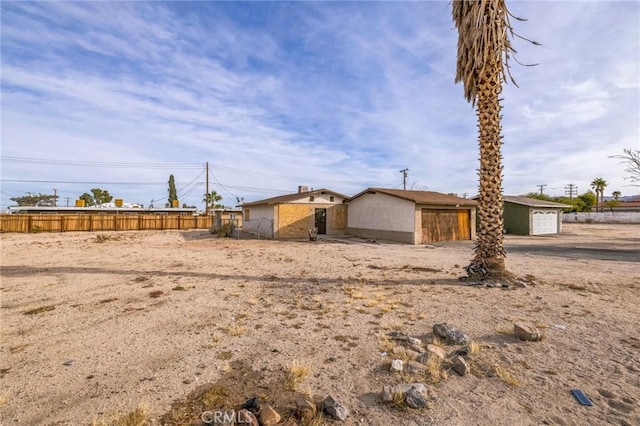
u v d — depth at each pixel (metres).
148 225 33.03
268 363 3.80
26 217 27.91
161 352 4.13
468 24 8.22
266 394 3.14
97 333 4.80
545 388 3.19
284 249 15.63
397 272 9.49
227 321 5.31
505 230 25.44
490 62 8.02
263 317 5.50
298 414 2.76
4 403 3.02
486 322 5.10
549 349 4.08
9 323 5.25
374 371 3.58
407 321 5.21
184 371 3.62
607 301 6.21
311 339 4.52
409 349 4.12
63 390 3.23
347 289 7.42
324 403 2.88
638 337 4.45
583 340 4.36
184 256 13.20
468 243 18.27
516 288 7.30
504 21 8.01
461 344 4.25
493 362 3.74
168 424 2.69
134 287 7.73
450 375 3.46
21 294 7.11
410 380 3.35
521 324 4.55
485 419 2.72
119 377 3.49
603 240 19.23
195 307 6.11
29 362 3.87
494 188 8.12
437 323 4.96
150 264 11.15
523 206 24.33
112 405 2.96
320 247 16.48
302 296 6.87
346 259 12.19
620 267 9.82
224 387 3.26
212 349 4.21
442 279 8.44
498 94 8.18
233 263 11.34
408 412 2.82
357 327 4.97
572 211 53.62
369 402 2.99
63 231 29.19
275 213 22.39
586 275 8.60
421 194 20.80
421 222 18.41
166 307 6.12
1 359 3.96
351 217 24.20
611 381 3.31
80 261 11.83
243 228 30.77
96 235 25.11
